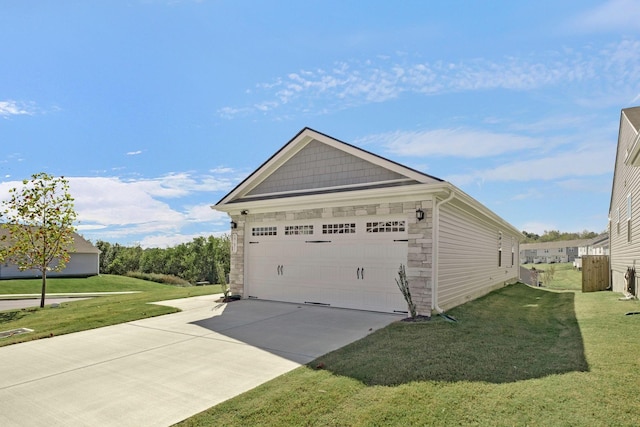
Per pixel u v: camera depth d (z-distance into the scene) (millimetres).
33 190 12469
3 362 5875
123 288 27453
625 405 3799
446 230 10062
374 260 9781
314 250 10883
